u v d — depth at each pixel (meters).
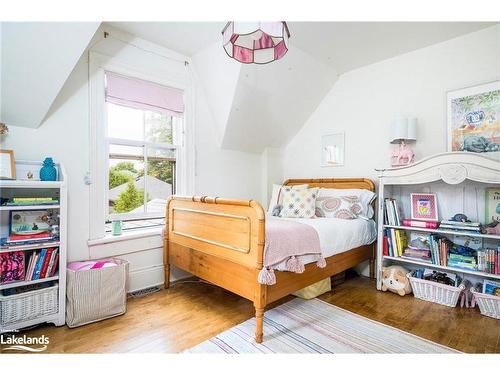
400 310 2.22
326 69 3.24
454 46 2.60
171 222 2.59
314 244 2.08
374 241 2.99
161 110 2.82
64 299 1.92
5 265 1.74
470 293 2.30
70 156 2.22
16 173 1.96
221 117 3.15
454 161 2.22
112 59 2.43
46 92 1.92
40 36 1.69
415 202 2.68
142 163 2.77
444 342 1.76
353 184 3.26
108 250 2.41
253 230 1.71
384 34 2.52
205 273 2.15
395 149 2.87
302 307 2.27
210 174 3.30
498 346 1.71
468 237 2.50
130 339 1.77
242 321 2.01
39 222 1.98
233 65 2.66
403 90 2.93
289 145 4.08
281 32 1.51
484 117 2.43
